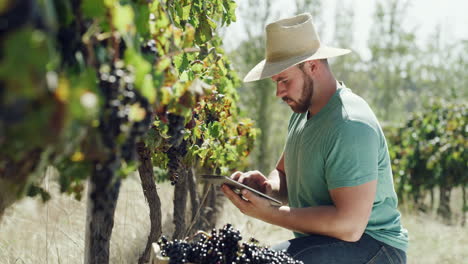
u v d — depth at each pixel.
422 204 9.98
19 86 0.90
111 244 3.81
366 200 2.44
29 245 3.72
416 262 5.22
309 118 2.77
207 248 2.15
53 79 0.97
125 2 1.44
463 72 20.02
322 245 2.51
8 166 1.16
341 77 17.38
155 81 1.49
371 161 2.46
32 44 0.91
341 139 2.46
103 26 1.35
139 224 4.24
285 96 2.73
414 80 19.48
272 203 2.74
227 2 3.34
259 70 2.83
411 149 10.05
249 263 2.09
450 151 9.46
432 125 10.09
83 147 1.25
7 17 0.91
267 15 11.63
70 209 4.29
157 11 1.70
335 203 2.48
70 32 1.23
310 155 2.62
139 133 1.42
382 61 18.52
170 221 4.55
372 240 2.58
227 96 3.68
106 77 1.31
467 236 6.36
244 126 4.45
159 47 1.72
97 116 1.25
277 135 11.25
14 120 0.92
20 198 1.23
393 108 18.31
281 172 3.23
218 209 4.79
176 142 1.82
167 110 1.71
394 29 18.41
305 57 2.64
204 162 3.54
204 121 3.07
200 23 2.85
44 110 0.96
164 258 2.11
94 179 1.38
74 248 3.78
